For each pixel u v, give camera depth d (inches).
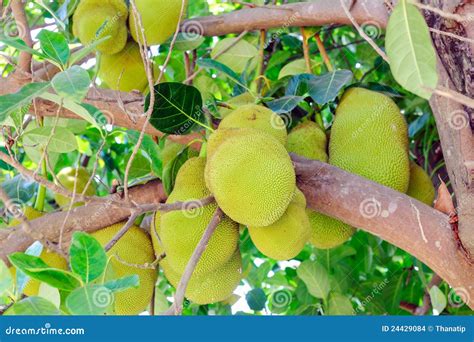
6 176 171.3
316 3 148.3
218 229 126.7
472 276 121.7
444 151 125.4
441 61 120.7
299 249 124.0
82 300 104.3
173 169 135.3
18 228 135.3
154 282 136.9
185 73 168.2
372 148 136.7
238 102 144.6
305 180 129.6
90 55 160.7
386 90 147.5
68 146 130.7
